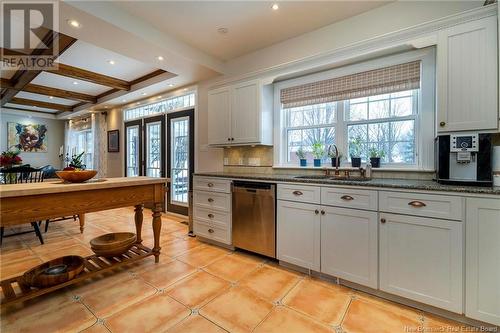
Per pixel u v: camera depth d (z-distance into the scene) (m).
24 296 1.66
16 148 7.07
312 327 1.55
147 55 2.88
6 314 1.65
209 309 1.72
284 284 2.07
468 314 1.53
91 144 6.86
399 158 2.42
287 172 3.06
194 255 2.69
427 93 2.18
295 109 3.10
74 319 1.61
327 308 1.75
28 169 3.29
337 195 2.04
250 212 2.62
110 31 2.35
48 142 7.69
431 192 1.64
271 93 3.17
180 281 2.11
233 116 3.23
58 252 2.72
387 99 2.49
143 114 5.10
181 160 4.37
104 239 2.46
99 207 1.99
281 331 1.51
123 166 5.54
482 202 1.49
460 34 1.79
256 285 2.05
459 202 1.55
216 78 3.68
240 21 2.52
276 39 2.90
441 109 1.85
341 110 2.73
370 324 1.58
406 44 2.10
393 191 1.78
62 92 5.06
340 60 2.47
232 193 2.78
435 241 1.63
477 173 1.69
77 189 1.82
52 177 4.36
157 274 2.24
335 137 2.78
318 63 2.61
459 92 1.79
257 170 3.33
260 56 3.15
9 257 2.58
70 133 7.59
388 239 1.80
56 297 1.86
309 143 3.00
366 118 2.60
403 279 1.75
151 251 2.50
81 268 1.97
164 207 4.71
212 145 3.48
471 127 1.74
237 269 2.35
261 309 1.73
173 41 2.81
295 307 1.75
